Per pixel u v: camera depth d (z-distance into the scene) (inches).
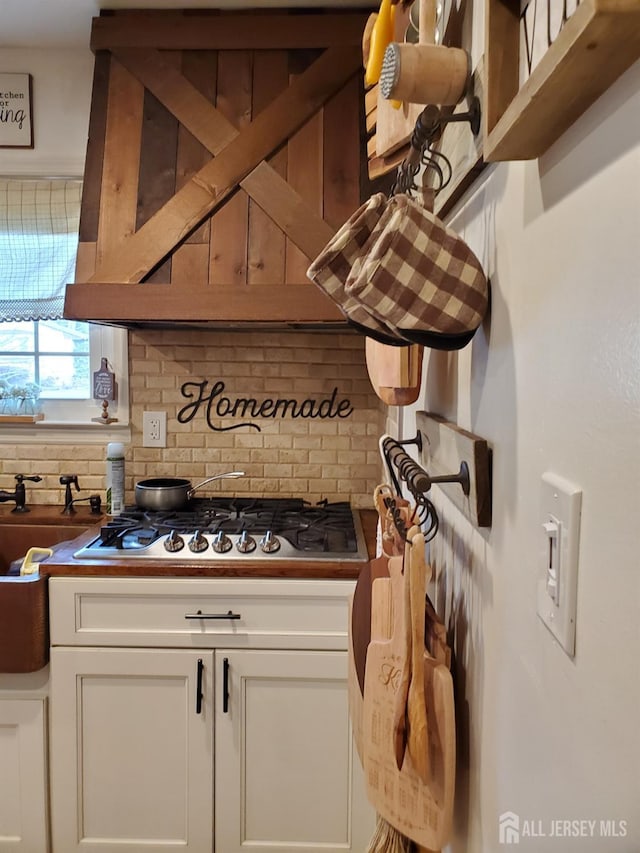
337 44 63.4
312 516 72.9
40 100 77.0
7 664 57.3
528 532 19.9
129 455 80.7
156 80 64.0
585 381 15.5
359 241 29.1
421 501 31.4
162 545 62.1
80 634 58.7
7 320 78.8
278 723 59.9
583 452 15.6
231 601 58.9
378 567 35.5
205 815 60.3
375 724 31.3
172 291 60.9
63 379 82.8
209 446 80.7
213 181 61.9
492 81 19.0
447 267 23.8
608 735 14.2
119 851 60.6
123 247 61.8
